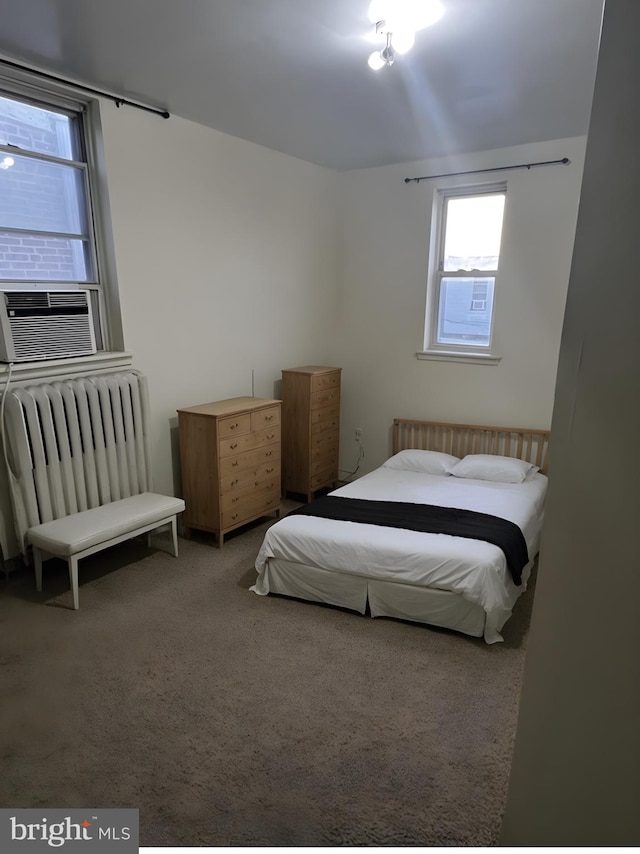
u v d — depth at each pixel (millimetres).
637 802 738
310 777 1713
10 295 2629
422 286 4305
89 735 1872
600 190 777
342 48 2330
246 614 2676
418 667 2277
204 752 1807
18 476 2682
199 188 3467
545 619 960
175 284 3441
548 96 2850
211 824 1546
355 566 2615
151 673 2203
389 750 1825
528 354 3963
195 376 3684
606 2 751
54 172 2896
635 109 715
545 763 986
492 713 2006
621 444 750
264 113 3178
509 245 3883
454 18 2061
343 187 4551
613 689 788
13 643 2381
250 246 3918
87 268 3129
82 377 2971
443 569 2463
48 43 2311
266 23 2125
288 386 4250
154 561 3232
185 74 2625
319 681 2178
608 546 784
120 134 2973
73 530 2678
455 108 3043
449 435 4359
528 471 3783
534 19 2061
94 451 3012
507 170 3783
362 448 4859
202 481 3434
